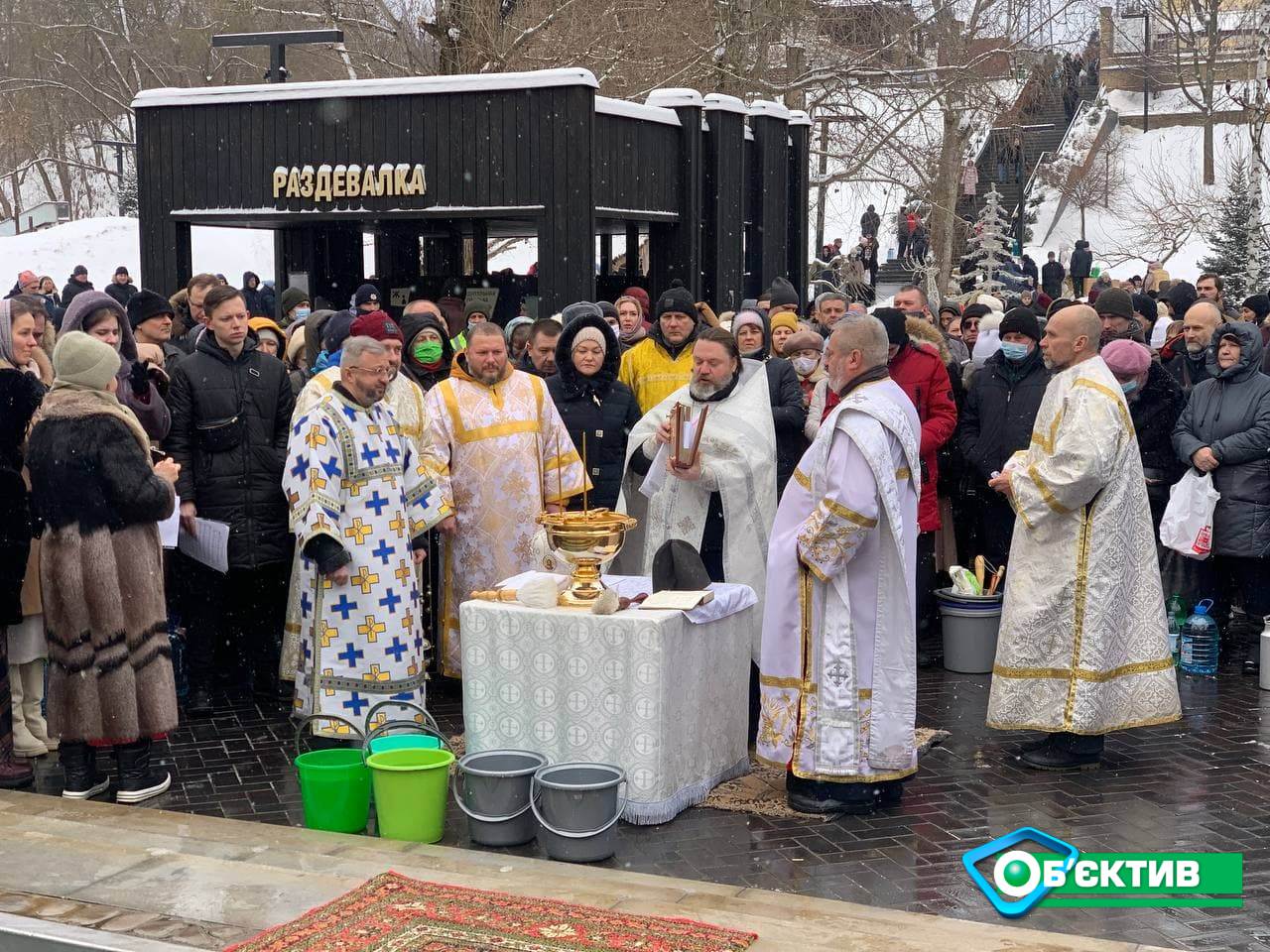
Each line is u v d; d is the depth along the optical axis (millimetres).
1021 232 30016
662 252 13398
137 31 41094
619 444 7414
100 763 6312
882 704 5473
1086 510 6047
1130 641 6145
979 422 8234
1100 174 39094
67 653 5570
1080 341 6117
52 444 5539
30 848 4793
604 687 5395
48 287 21859
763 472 6359
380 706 5535
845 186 26906
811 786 5543
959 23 22969
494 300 13703
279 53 13367
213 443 6953
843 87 21984
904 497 5477
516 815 5184
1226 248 24391
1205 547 7645
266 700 7305
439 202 11414
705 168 13578
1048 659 6078
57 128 47344
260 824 5117
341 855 4766
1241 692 7434
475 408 7125
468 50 17797
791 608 5520
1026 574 6156
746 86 20531
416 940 3984
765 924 4141
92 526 5547
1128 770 6098
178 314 9305
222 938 4043
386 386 6242
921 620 8359
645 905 4305
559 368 7480
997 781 5941
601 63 19500
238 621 7383
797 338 8125
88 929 4098
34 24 40125
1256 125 32281
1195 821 5441
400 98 11469
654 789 5367
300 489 6066
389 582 6180
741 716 6035
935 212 24094
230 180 12016
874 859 5055
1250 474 7641
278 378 7152
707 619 5641
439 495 6531
